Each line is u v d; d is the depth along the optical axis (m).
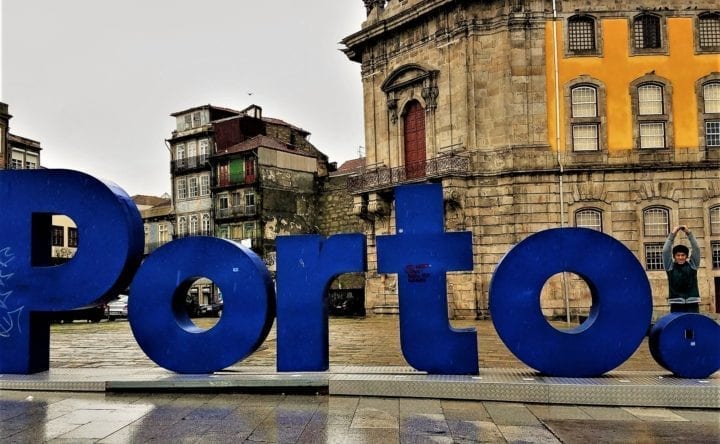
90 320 33.06
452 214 27.61
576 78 26.64
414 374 8.20
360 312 35.56
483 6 27.33
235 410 7.02
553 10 26.61
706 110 26.66
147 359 12.71
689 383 7.35
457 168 27.17
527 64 26.64
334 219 49.16
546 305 25.62
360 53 33.00
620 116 26.61
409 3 30.27
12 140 43.94
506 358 12.06
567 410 7.00
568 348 7.84
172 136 53.16
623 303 7.82
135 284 8.60
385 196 30.98
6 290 8.80
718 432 5.99
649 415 6.76
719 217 26.12
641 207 26.20
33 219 8.80
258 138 48.38
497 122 26.94
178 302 8.85
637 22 26.91
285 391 7.93
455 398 7.54
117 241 8.42
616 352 7.79
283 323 8.55
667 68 26.70
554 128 26.52
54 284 8.63
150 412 6.93
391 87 30.88
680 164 26.09
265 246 46.38
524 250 7.94
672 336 7.74
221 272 8.47
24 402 7.53
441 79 28.59
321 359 8.48
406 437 5.80
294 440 5.70
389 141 31.25
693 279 8.29
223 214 48.62
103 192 8.50
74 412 6.95
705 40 26.84
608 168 26.19
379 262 8.30
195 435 5.90
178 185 52.62
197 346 8.43
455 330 8.16
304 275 8.56
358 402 7.43
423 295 8.20
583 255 7.88
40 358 8.98
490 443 5.60
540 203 26.34
